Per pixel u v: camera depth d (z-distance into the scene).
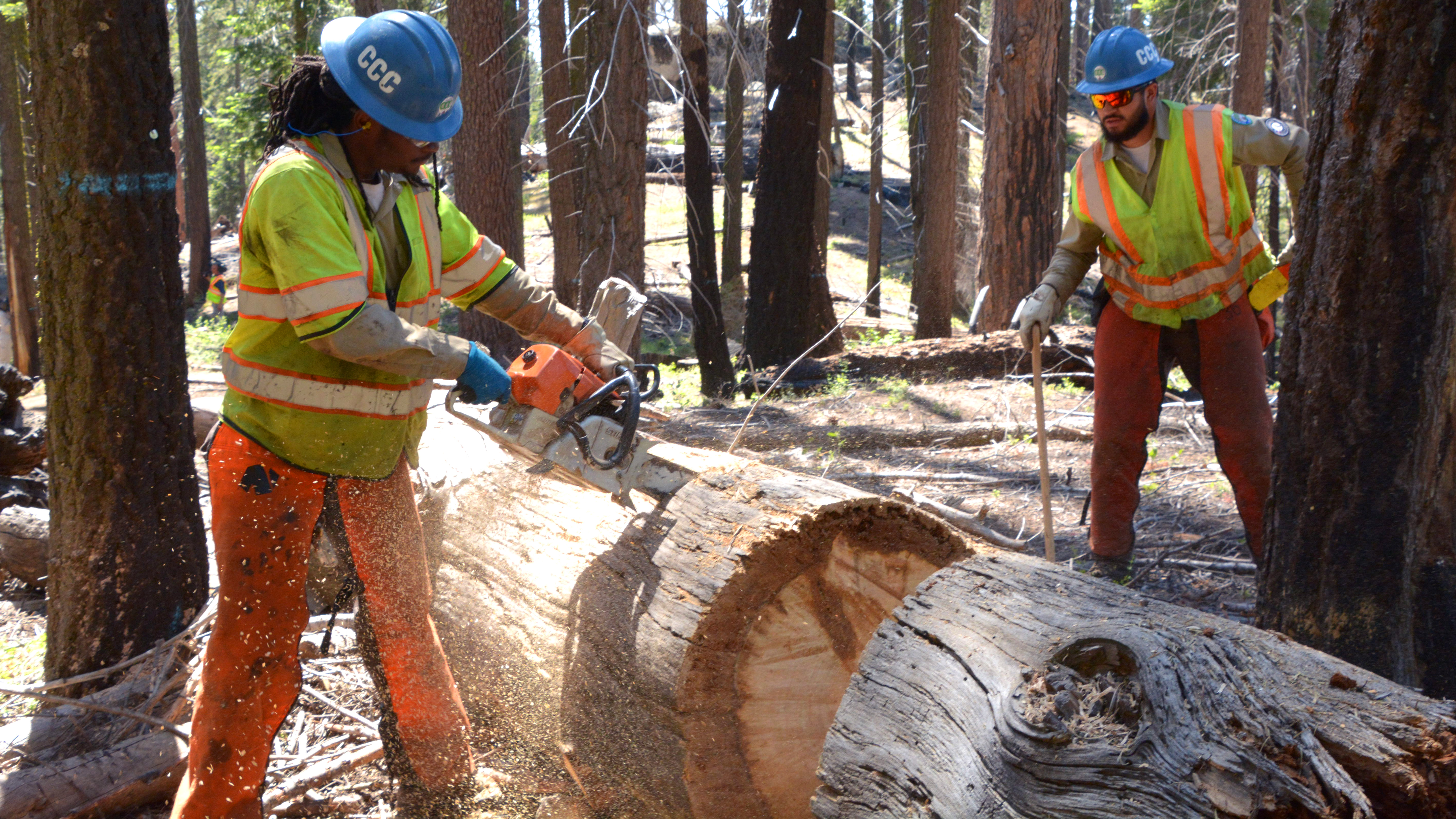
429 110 2.06
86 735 2.83
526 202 28.03
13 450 5.10
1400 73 2.31
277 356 2.11
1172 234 3.33
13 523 4.25
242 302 2.11
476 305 2.45
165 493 3.17
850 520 2.09
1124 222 3.36
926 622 1.85
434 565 2.93
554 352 2.14
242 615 2.15
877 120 17.44
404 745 2.41
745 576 2.00
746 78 10.77
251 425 2.13
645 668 2.04
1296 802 1.29
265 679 2.19
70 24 2.85
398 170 2.15
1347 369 2.48
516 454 2.43
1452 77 2.27
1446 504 2.70
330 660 3.20
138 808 2.59
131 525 3.10
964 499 5.20
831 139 25.28
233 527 2.13
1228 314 3.41
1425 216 2.34
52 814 2.46
